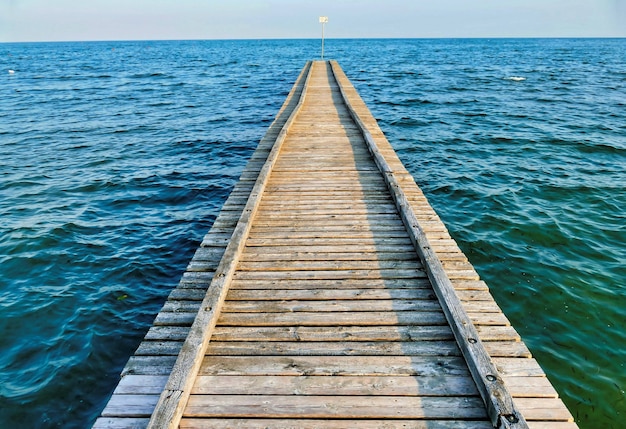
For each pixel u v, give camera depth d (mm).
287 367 3010
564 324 5141
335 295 3828
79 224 8156
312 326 3438
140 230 7980
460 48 96875
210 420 2611
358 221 5316
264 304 3701
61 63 56344
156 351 3201
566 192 9234
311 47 113562
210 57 68500
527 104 20297
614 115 17344
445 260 4461
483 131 14875
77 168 11570
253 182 6770
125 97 24391
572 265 6379
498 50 84688
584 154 12055
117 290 6125
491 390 2580
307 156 7957
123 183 10391
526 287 5855
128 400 2781
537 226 7637
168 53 85500
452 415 2639
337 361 3066
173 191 9914
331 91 15961
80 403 4270
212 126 16547
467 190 9422
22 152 13133
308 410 2678
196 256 4547
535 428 2633
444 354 3129
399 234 4969
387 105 20250
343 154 8070
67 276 6441
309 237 4918
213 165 11812
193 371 2844
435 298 3779
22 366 4715
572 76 33344
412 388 2836
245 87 27969
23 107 21203
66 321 5438
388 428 2566
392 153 8188
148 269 6680
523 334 4980
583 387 4207
